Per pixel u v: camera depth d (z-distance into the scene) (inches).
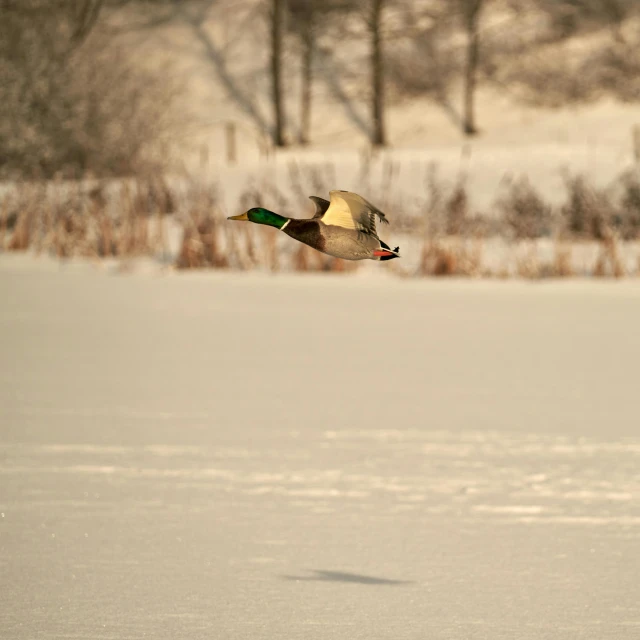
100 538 725.9
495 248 2402.8
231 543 721.0
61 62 3257.9
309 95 5162.4
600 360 1350.9
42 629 592.1
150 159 3221.0
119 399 1101.1
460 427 1013.2
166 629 595.5
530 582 665.6
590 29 5679.1
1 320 1596.9
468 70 5167.3
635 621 614.2
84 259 2351.1
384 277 2197.3
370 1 5196.9
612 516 780.0
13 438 950.4
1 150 2992.1
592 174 3245.6
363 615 617.9
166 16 5689.0
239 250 2279.8
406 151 3934.5
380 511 782.5
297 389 1162.0
